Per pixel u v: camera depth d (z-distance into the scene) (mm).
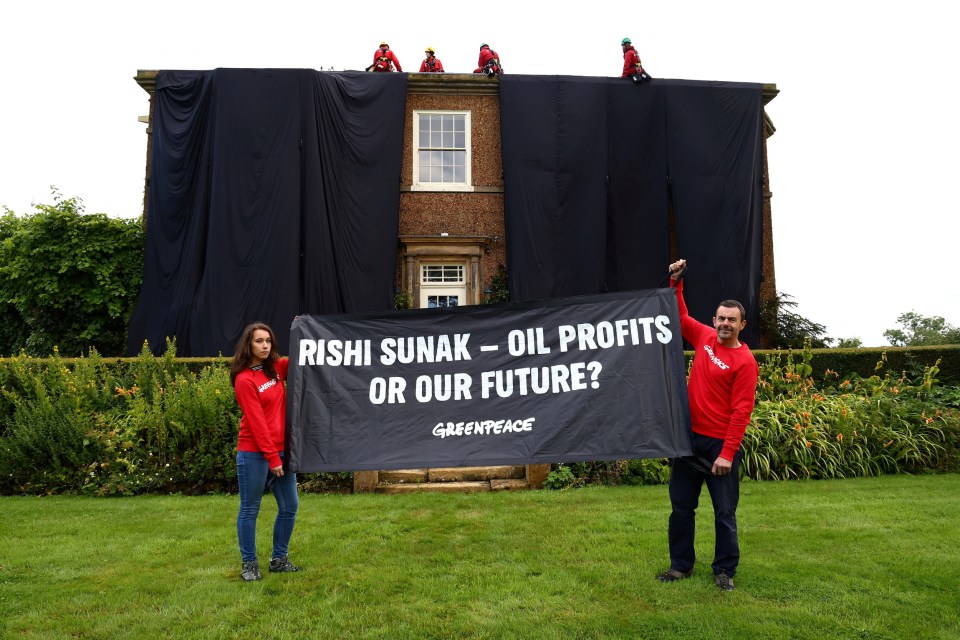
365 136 13297
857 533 4965
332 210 12922
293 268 12430
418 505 6184
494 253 14164
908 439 7945
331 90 13180
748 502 6105
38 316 13609
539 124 13641
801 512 5676
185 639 3232
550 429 4414
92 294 13547
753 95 14117
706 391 3982
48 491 7125
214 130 12727
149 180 13758
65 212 13555
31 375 7832
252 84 12828
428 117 14641
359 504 6270
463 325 4688
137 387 7840
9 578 4180
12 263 13719
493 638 3227
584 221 13469
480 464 4375
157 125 13047
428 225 14156
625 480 7238
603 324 4551
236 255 12398
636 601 3652
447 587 3922
